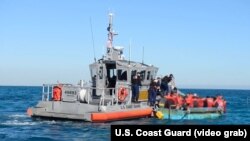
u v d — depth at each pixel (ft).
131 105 76.95
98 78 79.77
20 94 265.34
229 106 160.56
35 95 243.81
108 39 80.79
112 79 79.41
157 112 80.12
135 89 78.48
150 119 80.12
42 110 73.31
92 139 57.06
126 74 78.43
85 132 62.44
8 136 58.65
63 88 72.84
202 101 89.81
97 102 77.36
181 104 84.38
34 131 63.05
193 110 85.97
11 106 126.00
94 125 69.00
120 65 78.13
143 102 83.87
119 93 74.54
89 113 68.33
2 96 220.64
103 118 69.21
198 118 87.45
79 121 70.69
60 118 72.08
